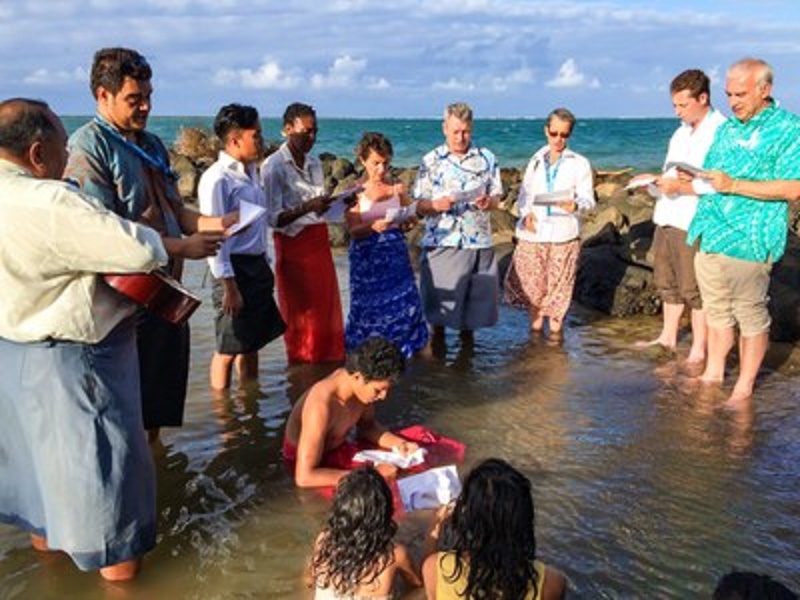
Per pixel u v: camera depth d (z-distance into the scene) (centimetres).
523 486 312
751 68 567
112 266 336
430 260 741
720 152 605
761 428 571
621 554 412
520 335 812
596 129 7625
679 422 583
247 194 591
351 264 699
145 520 375
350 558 345
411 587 375
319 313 681
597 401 627
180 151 2794
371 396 487
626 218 1218
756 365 624
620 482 489
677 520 445
